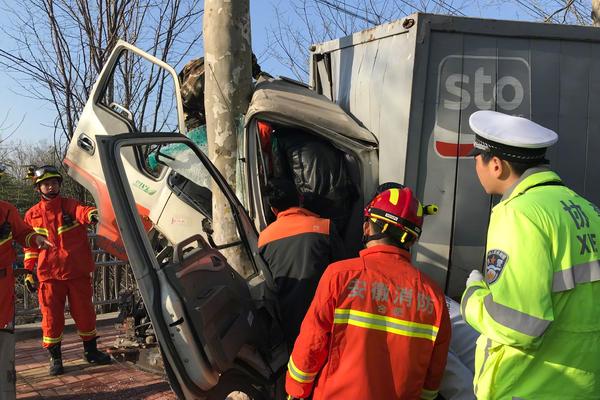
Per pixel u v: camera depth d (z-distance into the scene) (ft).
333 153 12.37
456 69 11.25
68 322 21.72
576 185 11.55
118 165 8.32
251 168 12.02
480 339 6.91
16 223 14.17
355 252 12.25
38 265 16.17
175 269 8.32
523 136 6.54
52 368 16.26
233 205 11.59
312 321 7.11
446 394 9.09
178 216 14.11
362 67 13.24
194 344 7.93
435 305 7.19
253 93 12.86
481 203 11.20
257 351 10.01
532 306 5.78
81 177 15.55
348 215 12.28
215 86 12.48
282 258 10.16
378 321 6.99
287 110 11.84
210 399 8.55
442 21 11.14
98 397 14.56
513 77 11.37
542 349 6.08
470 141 11.21
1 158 41.75
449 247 11.20
